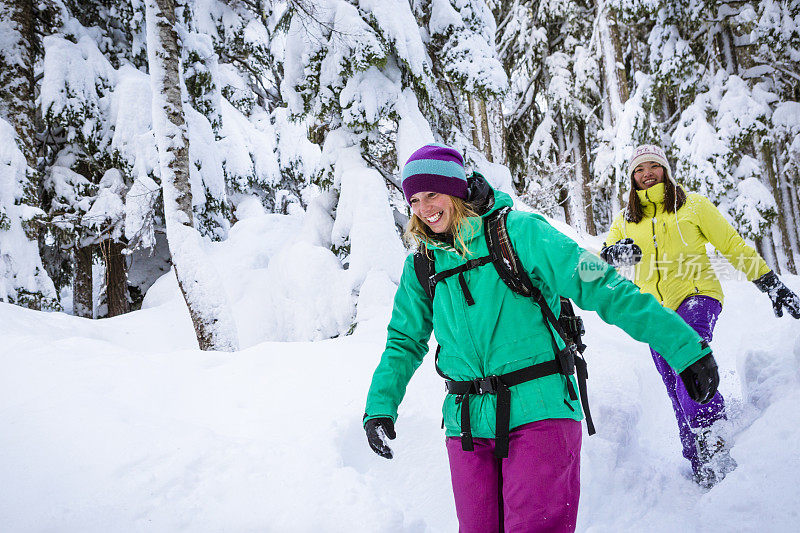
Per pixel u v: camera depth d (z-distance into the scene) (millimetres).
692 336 1513
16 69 9844
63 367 3396
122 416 2811
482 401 1711
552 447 1605
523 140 18906
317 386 3385
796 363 3244
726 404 3295
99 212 10172
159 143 6430
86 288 11570
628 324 1560
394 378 1980
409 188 1785
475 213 1751
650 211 3236
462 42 8148
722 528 2203
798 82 14312
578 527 2693
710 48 13555
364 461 2914
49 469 2352
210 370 3682
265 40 16391
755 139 12781
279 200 17562
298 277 7309
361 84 7332
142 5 11695
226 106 15164
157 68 6492
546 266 1664
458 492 1752
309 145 16938
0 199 8781
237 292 7984
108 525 2057
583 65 16672
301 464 2449
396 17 7297
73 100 10273
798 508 2086
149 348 6957
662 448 3576
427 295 1980
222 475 2355
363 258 7016
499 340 1689
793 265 15648
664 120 15414
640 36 15359
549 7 17359
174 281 9469
